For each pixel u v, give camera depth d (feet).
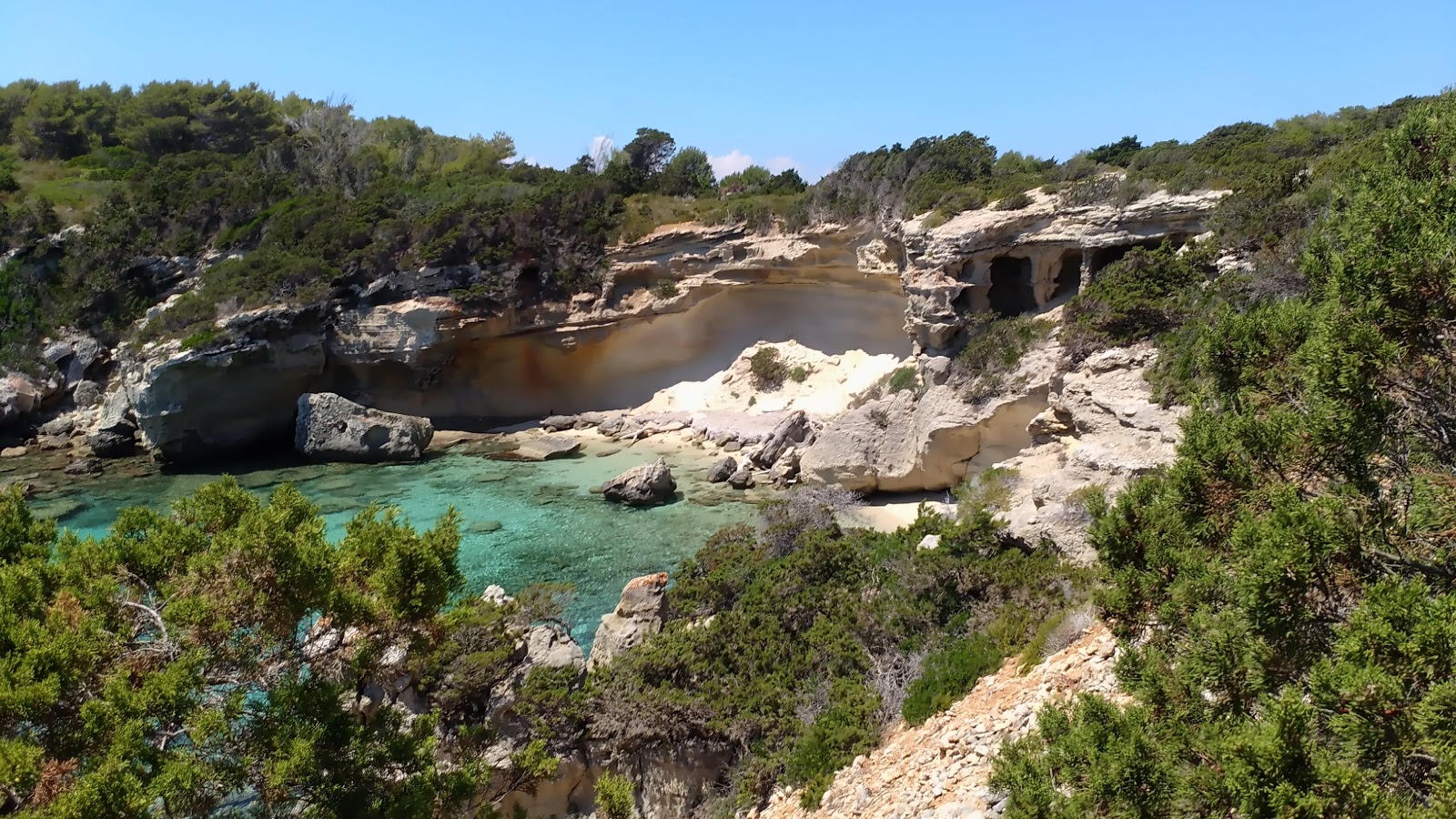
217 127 303.89
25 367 187.32
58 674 36.52
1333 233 33.68
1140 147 184.44
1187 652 27.55
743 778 54.80
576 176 230.48
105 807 31.68
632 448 168.96
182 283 201.67
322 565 40.91
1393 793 20.75
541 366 197.98
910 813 40.22
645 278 191.62
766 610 69.31
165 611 39.24
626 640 72.64
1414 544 25.13
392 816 39.11
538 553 113.19
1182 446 31.40
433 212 192.85
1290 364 29.89
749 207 185.68
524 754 53.31
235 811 44.06
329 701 39.68
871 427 129.39
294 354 174.91
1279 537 23.81
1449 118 30.45
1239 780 21.03
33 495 144.66
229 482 47.85
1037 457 98.53
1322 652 23.48
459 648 62.23
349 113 332.39
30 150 270.67
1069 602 62.54
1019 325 122.21
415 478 152.05
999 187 148.56
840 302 183.01
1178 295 99.19
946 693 53.88
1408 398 27.12
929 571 69.97
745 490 139.64
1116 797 24.57
